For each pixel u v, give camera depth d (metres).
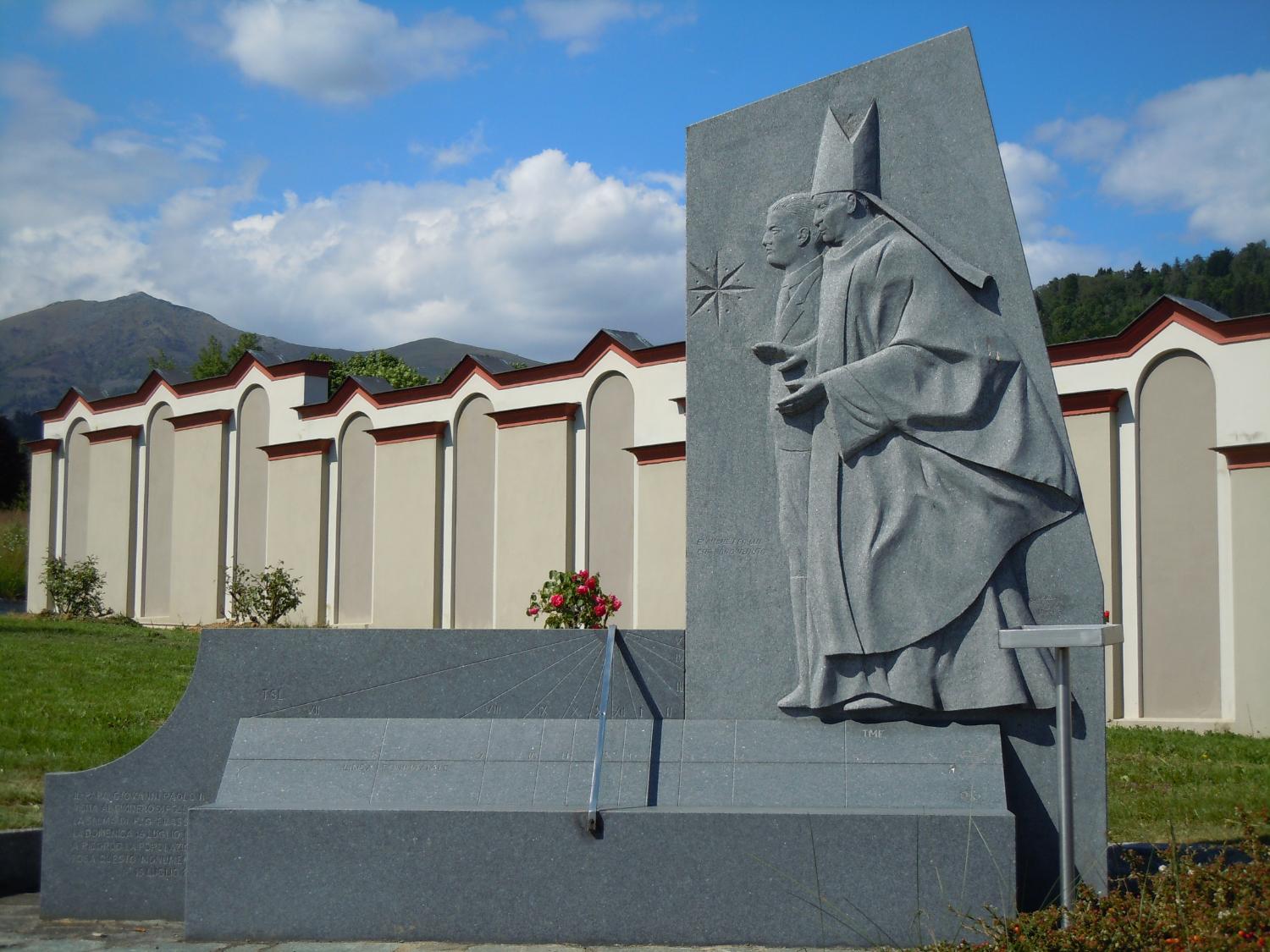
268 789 5.84
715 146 6.44
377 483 21.83
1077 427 14.45
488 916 5.36
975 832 5.12
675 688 6.15
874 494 5.82
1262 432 13.20
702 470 6.25
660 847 5.29
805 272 6.11
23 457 56.97
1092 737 5.56
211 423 24.66
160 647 17.66
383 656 6.13
